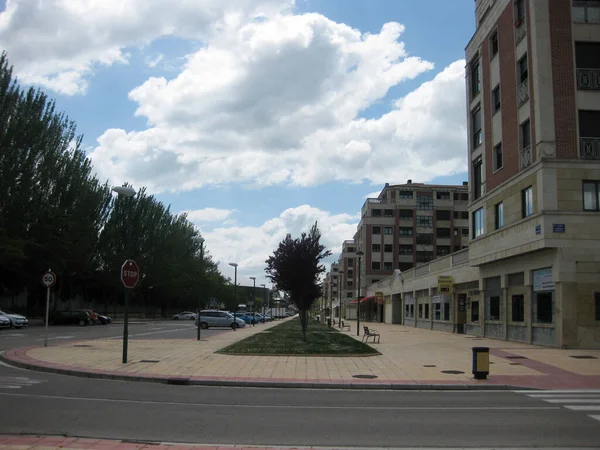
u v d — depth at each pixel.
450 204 95.94
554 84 24.50
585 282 23.17
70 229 51.47
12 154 45.03
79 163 54.78
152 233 74.50
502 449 7.14
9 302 54.38
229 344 25.48
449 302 41.03
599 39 24.86
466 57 36.94
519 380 14.29
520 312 27.94
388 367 16.77
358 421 8.90
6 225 45.62
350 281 125.00
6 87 44.72
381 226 95.31
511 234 27.33
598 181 24.00
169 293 83.69
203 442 7.29
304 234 30.30
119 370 15.05
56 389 11.98
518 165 27.05
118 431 7.85
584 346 22.88
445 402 11.10
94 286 67.06
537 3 25.09
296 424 8.58
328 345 24.67
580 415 9.59
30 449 6.61
